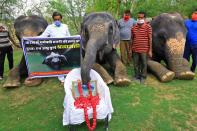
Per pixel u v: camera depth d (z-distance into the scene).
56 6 19.25
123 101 6.09
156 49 8.00
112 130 5.04
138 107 5.82
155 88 6.84
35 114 5.77
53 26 6.97
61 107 5.95
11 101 6.54
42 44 6.86
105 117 4.89
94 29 6.60
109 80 6.87
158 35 7.81
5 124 5.50
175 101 6.14
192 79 7.39
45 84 7.31
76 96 5.10
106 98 4.93
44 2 20.77
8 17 19.64
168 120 5.38
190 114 5.62
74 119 4.70
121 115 5.51
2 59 8.20
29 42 6.81
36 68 7.02
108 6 16.12
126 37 8.51
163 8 20.48
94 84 5.23
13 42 8.47
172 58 7.45
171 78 7.11
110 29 6.98
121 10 16.05
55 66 7.05
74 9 19.36
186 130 5.10
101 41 6.38
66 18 19.83
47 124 5.33
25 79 7.69
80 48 7.00
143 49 7.06
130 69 8.45
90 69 5.51
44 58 6.97
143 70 7.26
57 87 7.04
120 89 6.73
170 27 7.61
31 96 6.68
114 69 7.31
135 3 16.97
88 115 4.78
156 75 7.42
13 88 7.21
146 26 6.97
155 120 5.37
